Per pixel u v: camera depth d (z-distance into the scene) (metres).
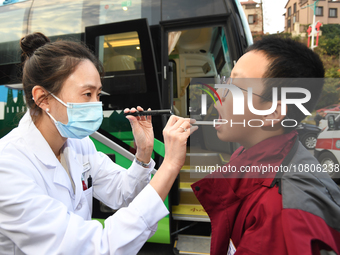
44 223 0.66
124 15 2.20
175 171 0.75
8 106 2.22
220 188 0.69
